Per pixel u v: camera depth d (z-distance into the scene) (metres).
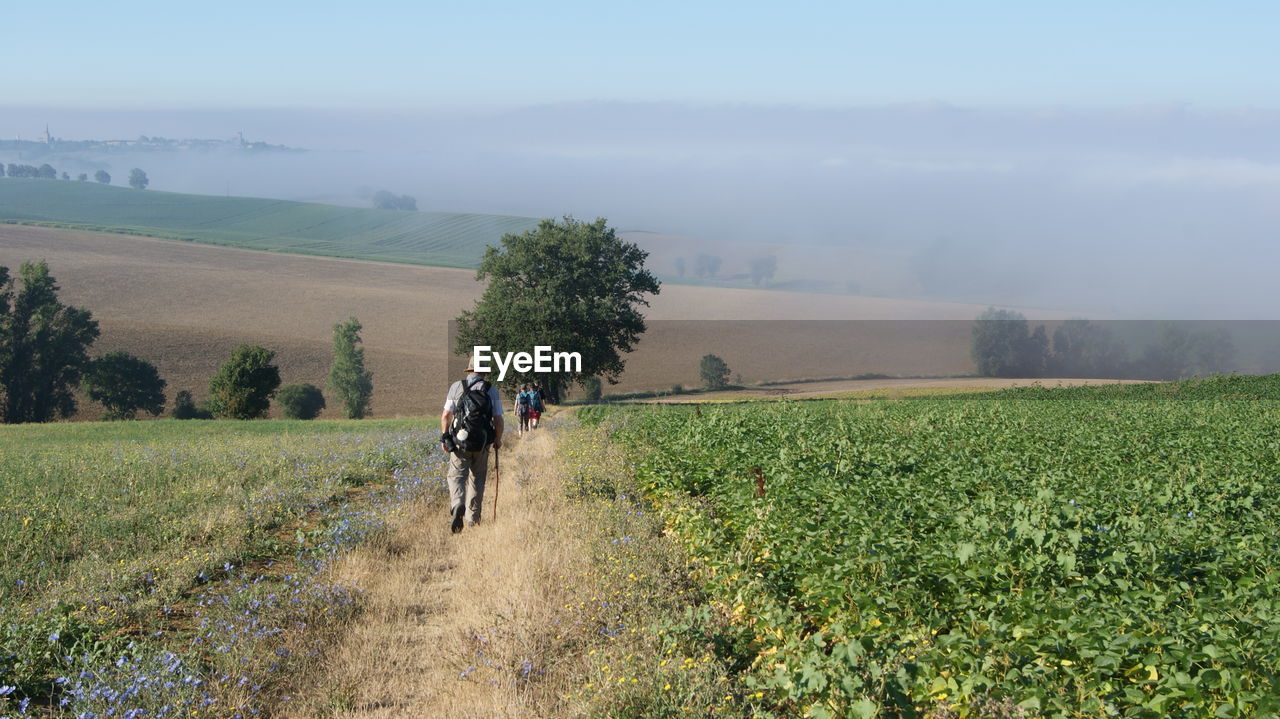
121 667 5.42
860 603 6.14
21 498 11.51
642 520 10.58
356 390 91.69
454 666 6.18
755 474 11.77
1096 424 26.36
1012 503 10.08
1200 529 9.41
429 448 20.64
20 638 6.00
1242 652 5.03
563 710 5.38
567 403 78.12
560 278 67.31
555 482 13.96
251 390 70.50
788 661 5.21
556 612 7.05
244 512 10.84
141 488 12.82
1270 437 22.48
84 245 184.75
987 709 4.65
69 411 84.94
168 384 91.81
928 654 5.20
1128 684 5.39
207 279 154.12
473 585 8.12
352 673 6.00
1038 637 5.59
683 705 5.01
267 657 6.12
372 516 10.66
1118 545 7.79
